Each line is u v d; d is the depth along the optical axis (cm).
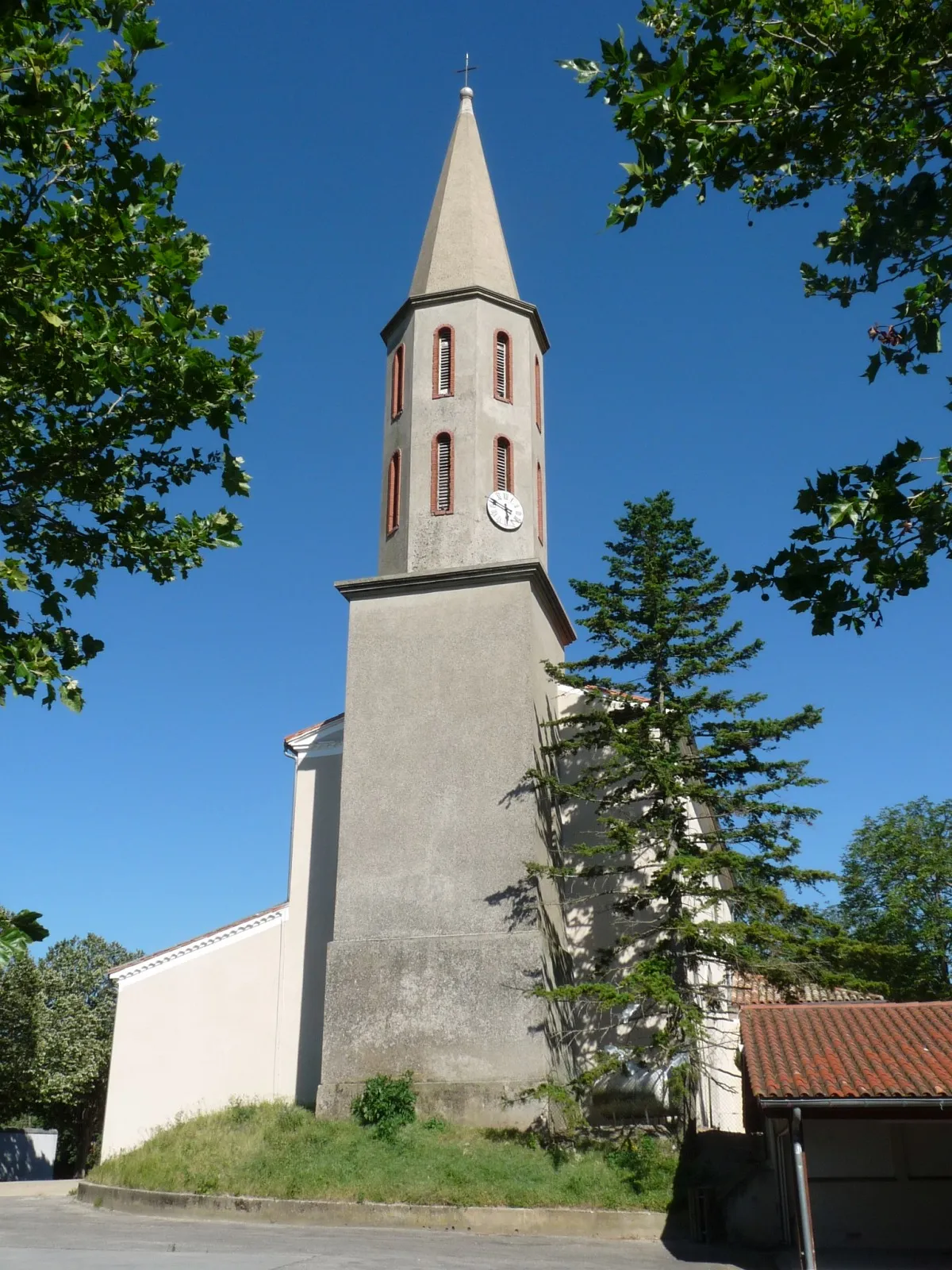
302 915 2916
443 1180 1952
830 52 930
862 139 938
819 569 883
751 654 2430
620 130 916
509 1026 2275
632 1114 2270
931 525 858
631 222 933
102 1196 2262
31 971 4188
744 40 934
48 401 1128
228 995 2873
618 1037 2506
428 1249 1617
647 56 894
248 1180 2059
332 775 3039
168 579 1230
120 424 1152
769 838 2267
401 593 2753
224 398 1142
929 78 891
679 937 2172
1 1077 4109
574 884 2675
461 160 3316
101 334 1070
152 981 2908
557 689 2895
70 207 1061
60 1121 5569
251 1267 1384
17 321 1044
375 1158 2067
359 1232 1802
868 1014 1859
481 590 2702
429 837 2494
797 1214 1536
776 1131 1791
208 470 1223
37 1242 1684
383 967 2394
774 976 2130
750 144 929
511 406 2973
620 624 2488
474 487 2823
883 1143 1700
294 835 3016
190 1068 2814
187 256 1097
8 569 1091
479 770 2527
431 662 2659
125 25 1051
